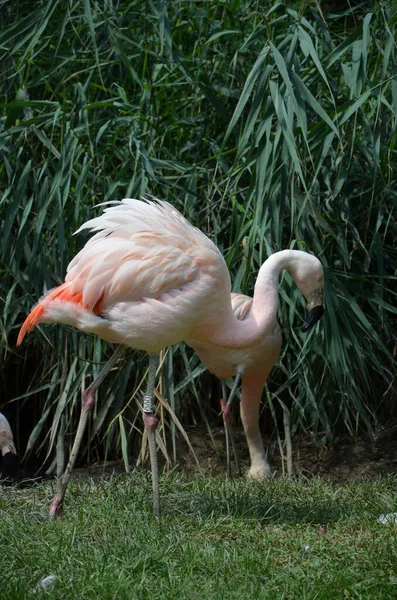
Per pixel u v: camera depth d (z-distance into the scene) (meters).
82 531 6.80
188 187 9.96
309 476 9.95
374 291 10.27
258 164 8.80
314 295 7.85
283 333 10.41
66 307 7.14
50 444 9.88
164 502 7.94
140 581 5.73
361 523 7.06
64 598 5.44
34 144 10.46
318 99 9.81
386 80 8.91
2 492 8.62
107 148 10.22
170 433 10.52
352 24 12.51
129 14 10.69
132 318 7.02
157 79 10.73
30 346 10.95
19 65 9.91
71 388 9.99
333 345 9.32
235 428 11.12
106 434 10.07
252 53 10.43
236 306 8.99
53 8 9.68
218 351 9.02
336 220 9.86
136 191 9.95
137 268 6.92
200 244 7.16
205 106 10.45
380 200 10.14
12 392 11.31
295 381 10.80
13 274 9.67
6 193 9.41
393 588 5.63
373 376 10.81
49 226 9.73
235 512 7.50
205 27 10.77
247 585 5.69
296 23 9.22
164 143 10.56
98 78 10.56
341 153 9.31
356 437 10.15
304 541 6.62
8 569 5.92
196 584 5.71
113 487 8.66
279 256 7.71
